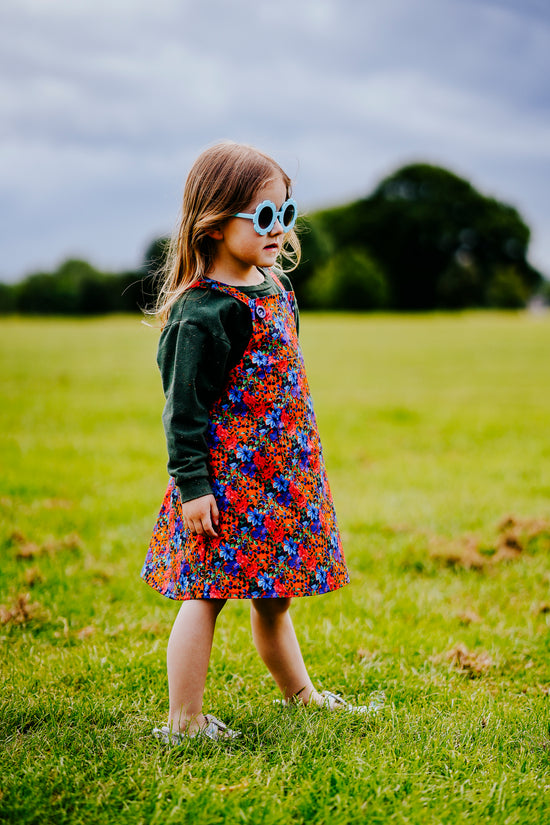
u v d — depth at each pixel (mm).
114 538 4902
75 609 3727
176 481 2295
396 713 2615
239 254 2402
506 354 22969
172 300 2400
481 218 71875
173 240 2541
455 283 69188
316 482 2477
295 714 2549
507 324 39531
